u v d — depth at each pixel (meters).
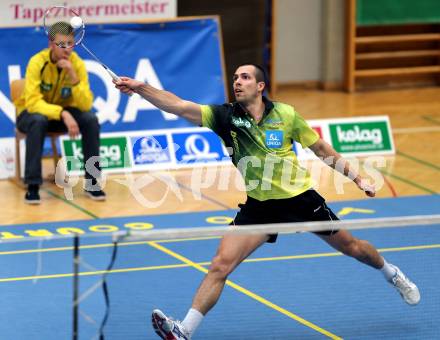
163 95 7.82
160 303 9.23
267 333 8.46
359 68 22.11
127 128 15.52
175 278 10.02
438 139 17.08
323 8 21.44
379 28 22.20
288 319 8.83
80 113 13.21
